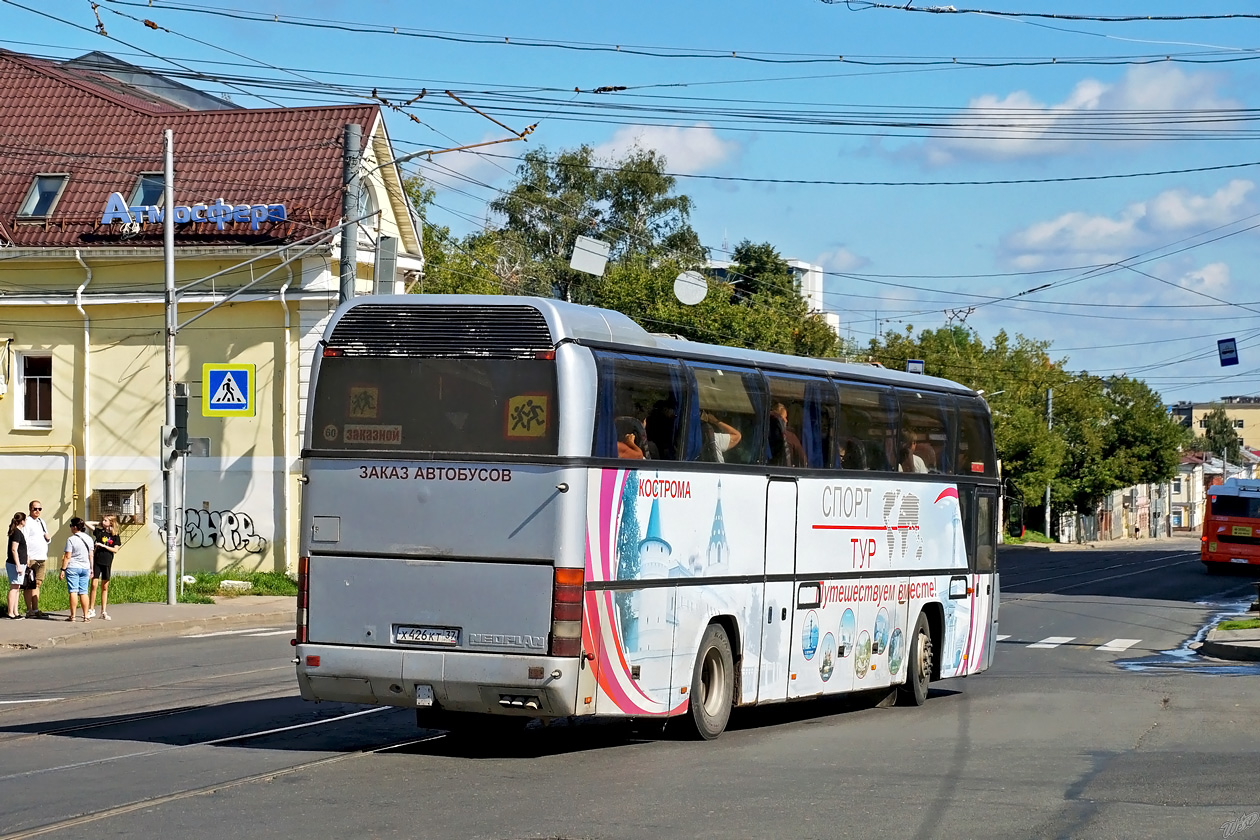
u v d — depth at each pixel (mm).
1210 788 9953
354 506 11133
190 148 35781
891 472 15719
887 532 15570
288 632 25062
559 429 10711
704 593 12297
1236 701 16219
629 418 11375
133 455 34094
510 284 61375
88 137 36562
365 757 11094
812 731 13516
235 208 33656
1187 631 27828
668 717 11875
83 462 34281
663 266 56531
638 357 11547
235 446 33625
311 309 33281
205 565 33656
